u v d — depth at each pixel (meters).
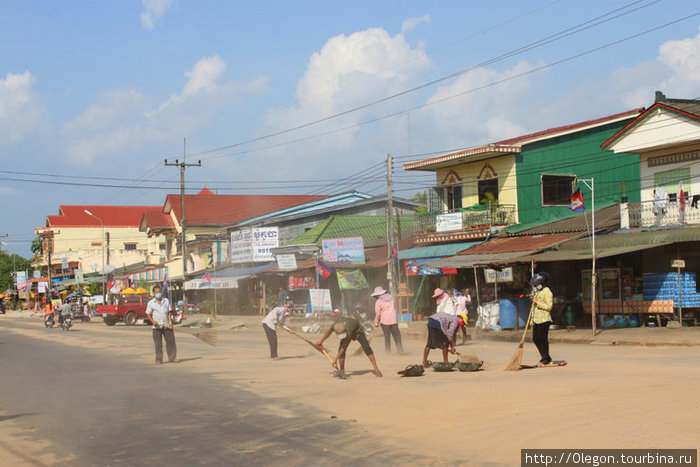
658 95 26.95
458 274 34.38
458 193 36.62
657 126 25.78
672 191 25.98
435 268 29.97
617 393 10.64
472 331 26.50
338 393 11.91
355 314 22.88
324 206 54.00
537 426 8.66
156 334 17.80
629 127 26.59
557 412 9.41
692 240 22.41
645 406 9.54
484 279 32.31
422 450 7.79
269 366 16.52
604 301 25.92
